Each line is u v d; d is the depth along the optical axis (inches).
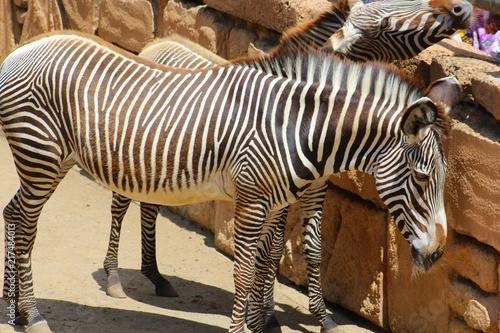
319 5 550.9
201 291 575.2
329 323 509.0
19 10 1019.9
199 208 684.1
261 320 497.7
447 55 483.8
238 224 451.2
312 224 499.5
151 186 458.9
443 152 422.6
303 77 442.6
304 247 503.5
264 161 439.8
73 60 466.9
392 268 504.1
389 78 433.1
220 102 447.8
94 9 844.6
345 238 543.2
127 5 784.3
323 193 493.7
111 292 556.1
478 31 569.6
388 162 432.1
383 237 511.8
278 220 481.1
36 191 477.7
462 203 446.3
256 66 454.3
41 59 472.7
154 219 554.9
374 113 431.8
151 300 557.3
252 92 444.8
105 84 461.7
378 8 486.6
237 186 447.2
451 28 479.8
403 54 493.0
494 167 420.8
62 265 600.7
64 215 698.8
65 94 462.0
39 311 525.0
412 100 430.3
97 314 528.4
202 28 671.8
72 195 747.4
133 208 727.7
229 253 634.2
